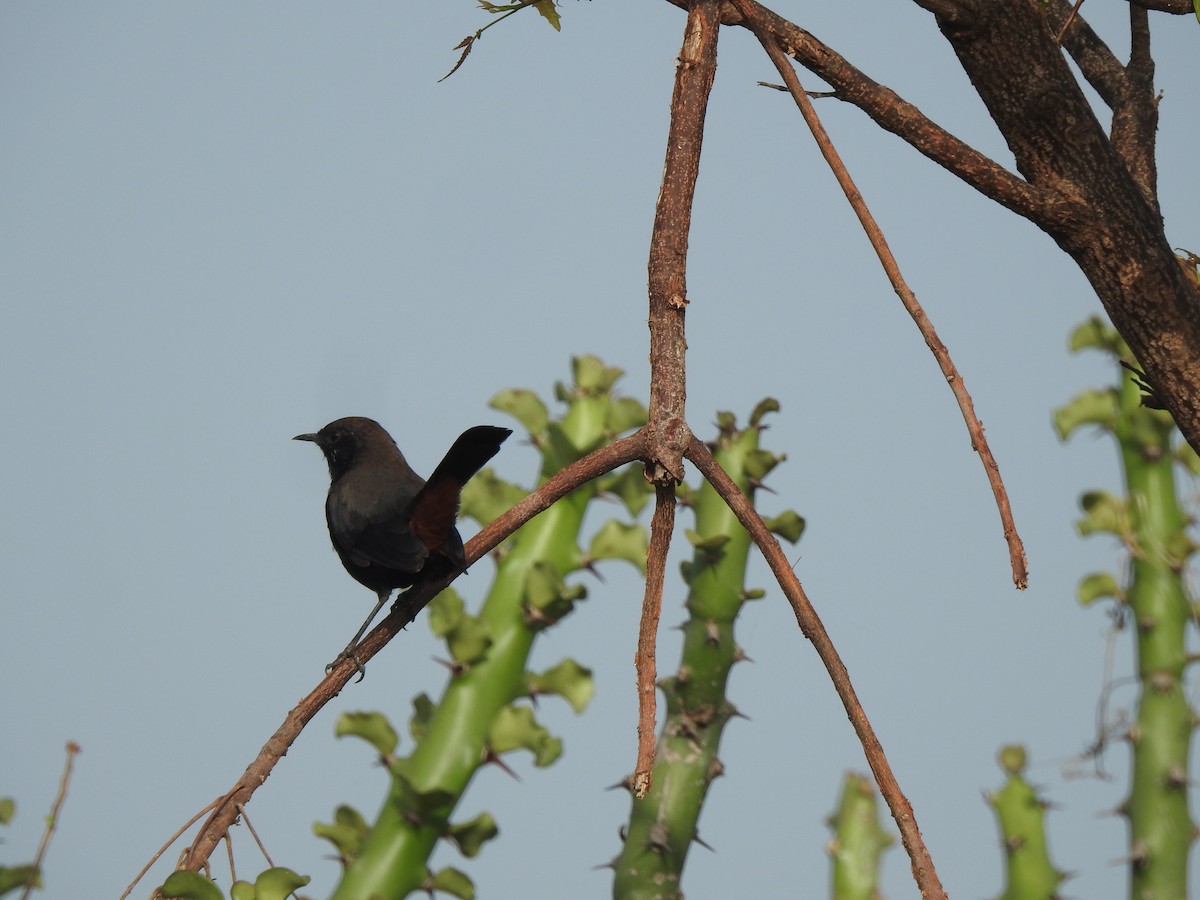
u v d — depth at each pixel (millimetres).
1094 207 7879
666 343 6953
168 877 5738
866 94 7879
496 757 10719
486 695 10781
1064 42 8969
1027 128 7922
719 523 11594
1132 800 13203
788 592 6520
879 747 6199
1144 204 7973
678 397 6891
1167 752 13133
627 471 11539
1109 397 14062
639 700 6613
